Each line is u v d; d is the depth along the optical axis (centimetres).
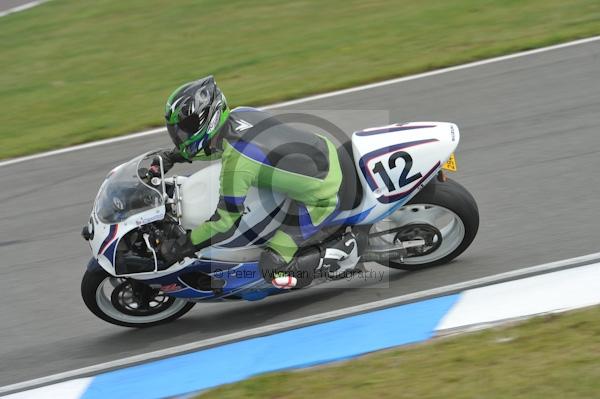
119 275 1922
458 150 2875
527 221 2328
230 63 4269
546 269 2017
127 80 4266
